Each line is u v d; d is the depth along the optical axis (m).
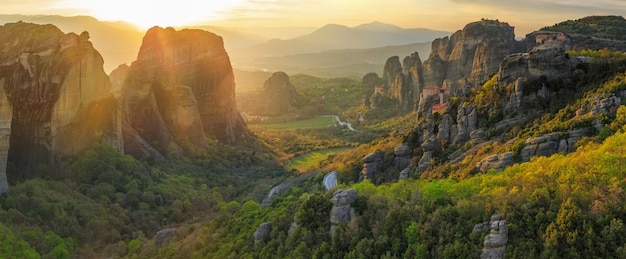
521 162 71.94
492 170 70.50
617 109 72.25
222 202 120.56
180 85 170.88
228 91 193.88
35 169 107.56
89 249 91.31
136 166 123.06
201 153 159.25
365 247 55.78
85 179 111.31
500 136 84.25
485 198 57.56
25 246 81.12
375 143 135.25
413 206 59.88
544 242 48.78
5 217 87.75
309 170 144.62
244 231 76.44
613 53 94.56
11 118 97.12
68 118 113.75
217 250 74.88
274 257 62.88
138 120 147.75
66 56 113.44
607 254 45.81
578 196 52.44
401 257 54.03
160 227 105.62
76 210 98.94
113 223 100.88
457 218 54.75
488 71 193.25
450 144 92.88
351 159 123.44
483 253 49.72
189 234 90.69
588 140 68.75
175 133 160.88
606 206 49.31
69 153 113.94
